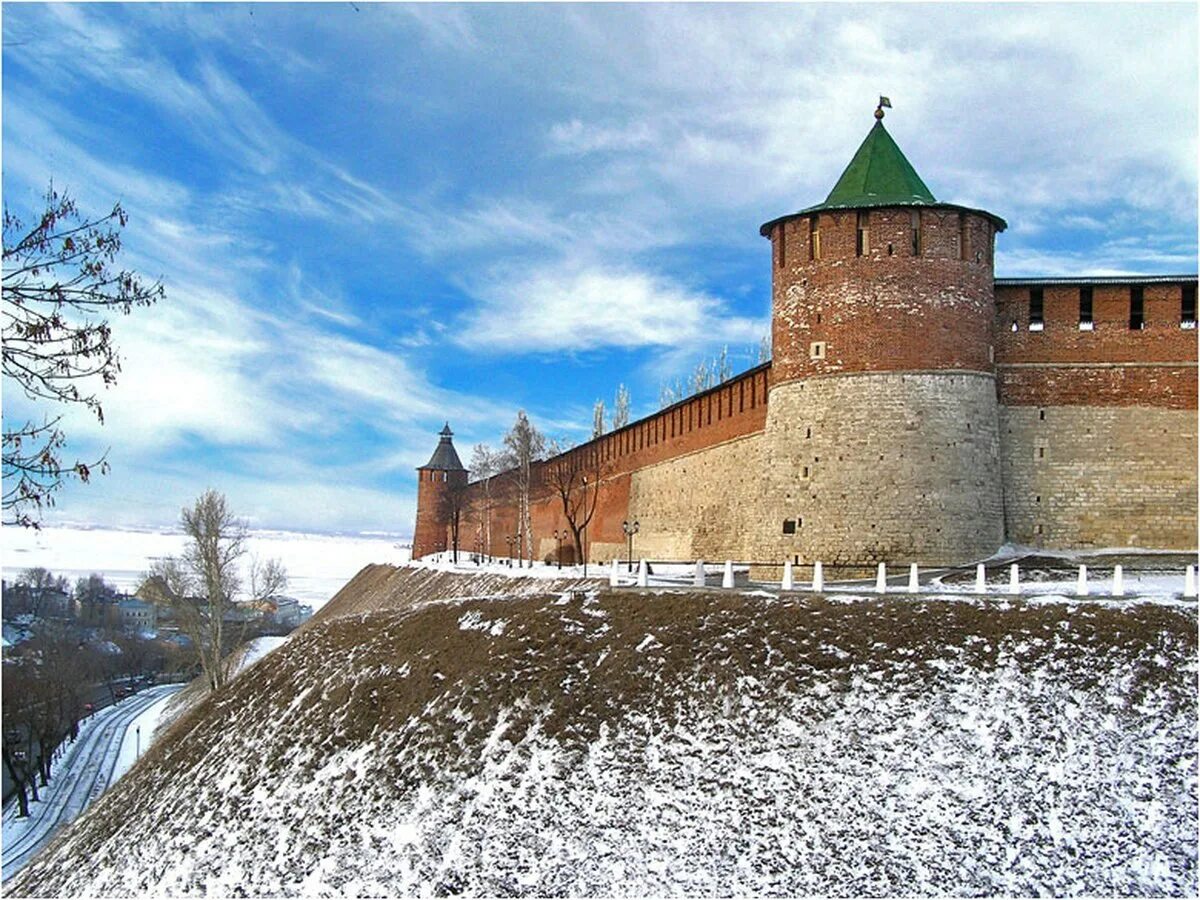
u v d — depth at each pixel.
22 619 119.81
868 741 23.12
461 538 112.50
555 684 26.98
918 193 43.12
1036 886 19.36
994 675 24.56
